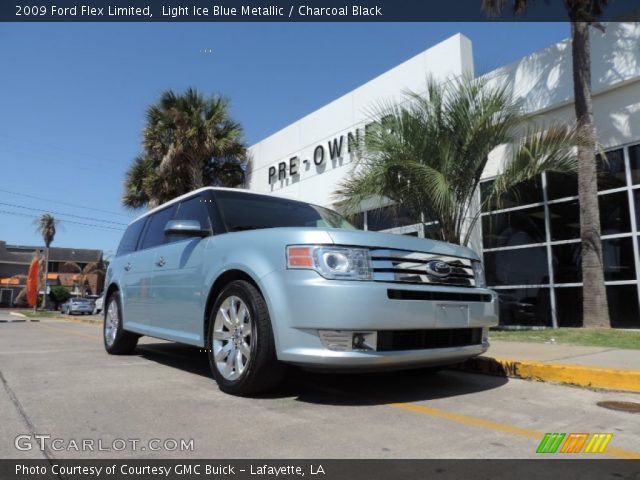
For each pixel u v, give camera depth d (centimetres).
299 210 565
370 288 371
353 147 1006
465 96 919
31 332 1230
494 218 1167
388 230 1245
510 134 954
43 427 330
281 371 404
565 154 905
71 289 6166
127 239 732
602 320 879
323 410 380
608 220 984
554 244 1059
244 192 551
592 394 446
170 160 1752
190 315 495
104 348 798
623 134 968
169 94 1766
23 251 6988
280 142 1784
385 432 326
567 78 1045
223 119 1783
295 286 378
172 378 506
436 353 404
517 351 619
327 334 367
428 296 402
